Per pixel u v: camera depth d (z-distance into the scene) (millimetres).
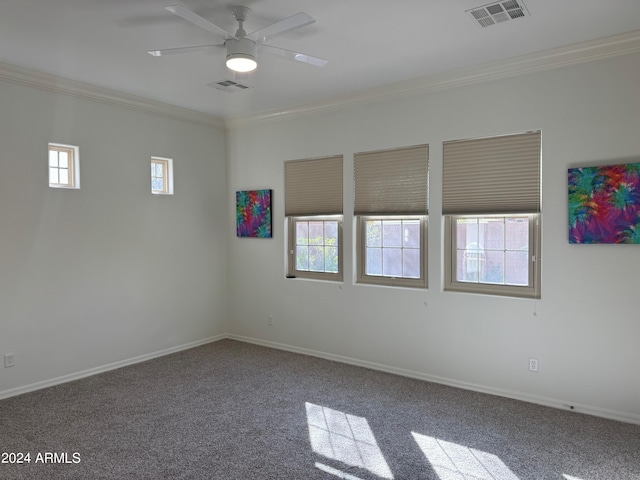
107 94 4285
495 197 3732
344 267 4629
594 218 3242
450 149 3947
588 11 2730
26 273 3809
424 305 4102
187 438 2982
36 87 3834
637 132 3121
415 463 2672
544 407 3469
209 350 5113
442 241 4023
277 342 5207
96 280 4301
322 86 4199
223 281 5637
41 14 2740
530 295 3623
